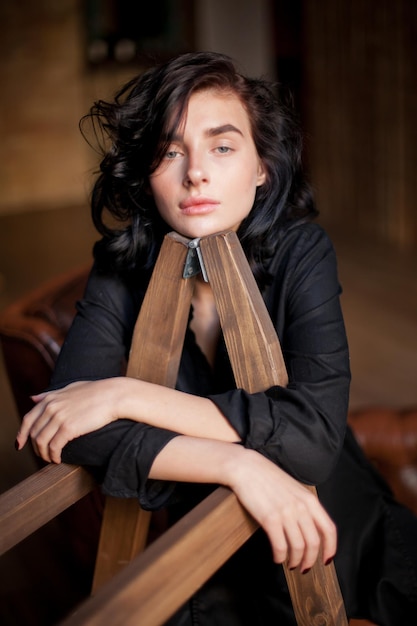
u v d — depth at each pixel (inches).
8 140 208.5
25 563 77.0
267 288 43.8
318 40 169.6
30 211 210.5
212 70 38.4
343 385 39.9
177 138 38.2
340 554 46.4
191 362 44.7
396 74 153.4
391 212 164.1
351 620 46.6
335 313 42.3
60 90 210.1
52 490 36.3
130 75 211.6
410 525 49.6
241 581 45.4
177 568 28.2
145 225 44.4
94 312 46.1
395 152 158.9
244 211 39.7
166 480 38.0
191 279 38.0
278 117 42.3
